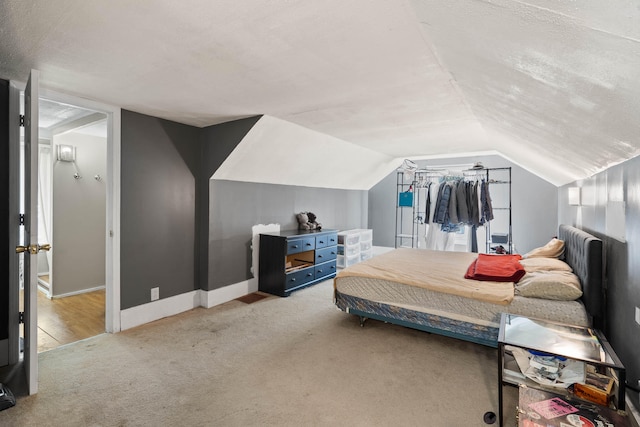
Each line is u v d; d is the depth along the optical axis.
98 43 1.66
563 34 0.83
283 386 2.07
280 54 1.78
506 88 1.62
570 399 1.57
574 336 1.86
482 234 5.62
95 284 4.30
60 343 2.69
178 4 1.30
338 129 3.64
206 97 2.56
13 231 2.31
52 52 1.78
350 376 2.19
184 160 3.44
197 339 2.75
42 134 4.46
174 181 3.34
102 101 2.68
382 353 2.52
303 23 1.45
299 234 4.20
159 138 3.20
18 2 1.30
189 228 3.50
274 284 3.99
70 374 2.19
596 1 0.62
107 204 2.88
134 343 2.67
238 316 3.29
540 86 1.32
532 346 1.72
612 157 1.91
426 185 5.47
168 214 3.29
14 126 2.29
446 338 2.79
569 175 3.44
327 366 2.32
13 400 1.85
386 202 6.86
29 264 1.93
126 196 2.94
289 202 4.68
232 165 3.57
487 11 0.93
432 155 5.45
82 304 3.71
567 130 1.80
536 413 1.48
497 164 5.63
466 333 2.47
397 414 1.81
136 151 3.01
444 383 2.12
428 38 1.55
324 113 3.00
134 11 1.36
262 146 3.55
